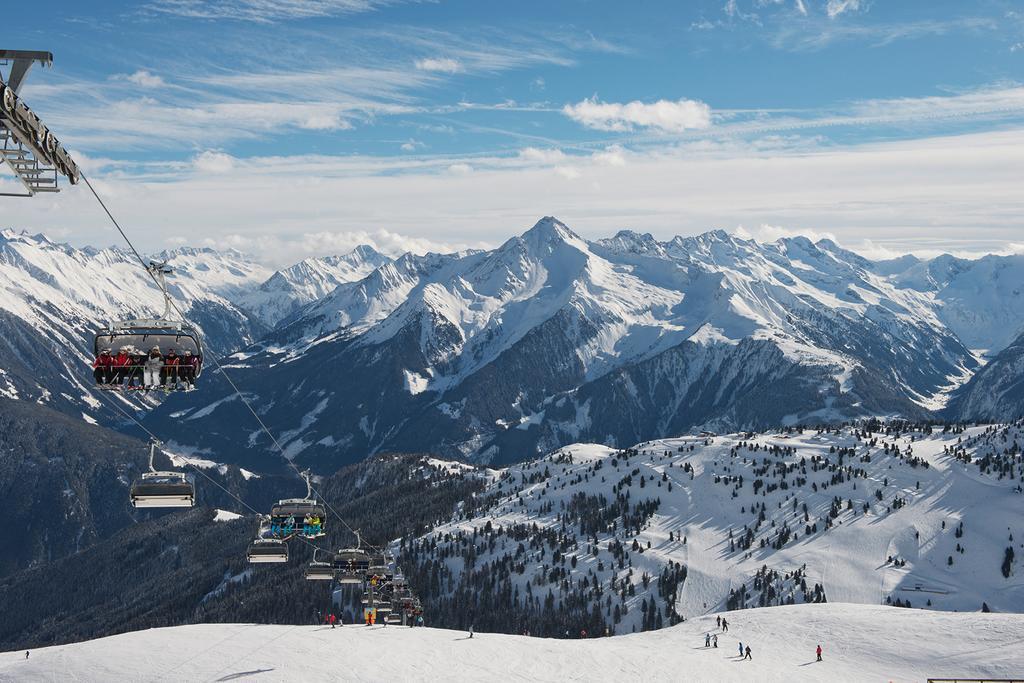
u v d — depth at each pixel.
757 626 152.00
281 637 131.88
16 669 118.00
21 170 24.14
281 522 63.75
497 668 116.38
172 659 118.12
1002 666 118.94
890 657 128.38
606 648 133.12
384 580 135.50
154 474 44.38
